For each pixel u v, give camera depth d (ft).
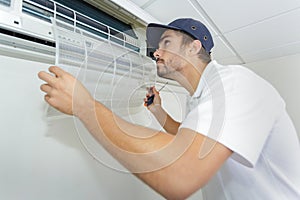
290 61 5.45
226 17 3.49
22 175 1.75
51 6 2.10
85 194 2.28
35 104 1.93
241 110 1.35
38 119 1.93
